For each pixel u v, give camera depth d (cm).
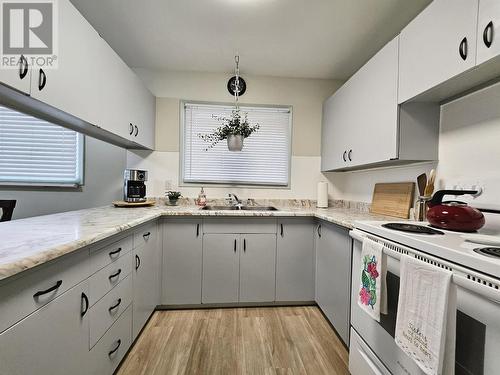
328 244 198
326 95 284
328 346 170
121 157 281
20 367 74
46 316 85
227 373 145
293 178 285
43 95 114
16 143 266
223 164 282
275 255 224
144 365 150
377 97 171
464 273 72
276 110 286
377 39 210
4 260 70
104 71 165
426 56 128
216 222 218
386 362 110
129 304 156
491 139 123
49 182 271
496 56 94
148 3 172
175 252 215
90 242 101
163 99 272
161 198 272
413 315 86
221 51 232
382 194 206
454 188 144
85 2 170
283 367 150
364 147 188
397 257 97
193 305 219
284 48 225
